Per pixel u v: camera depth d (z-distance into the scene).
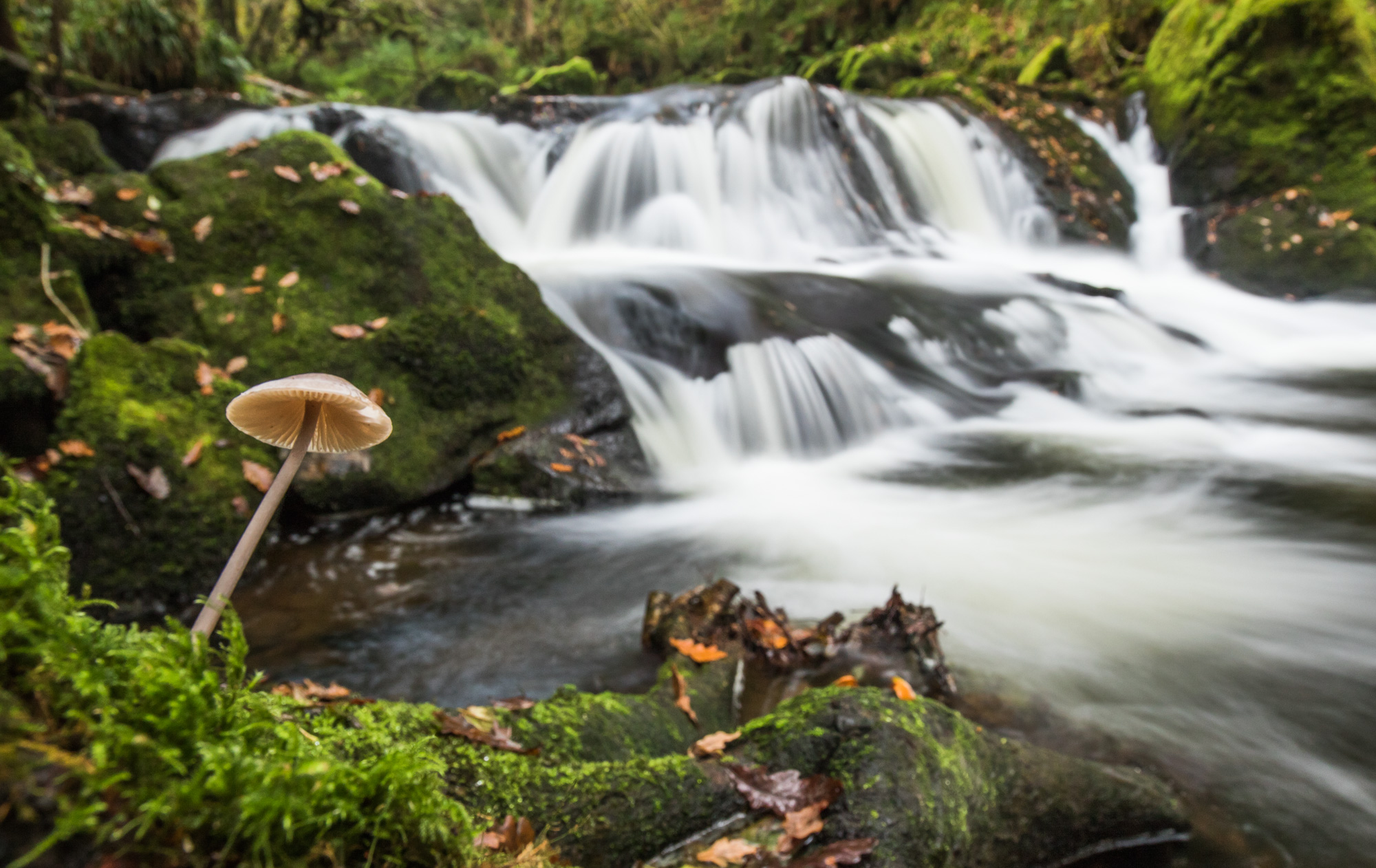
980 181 15.05
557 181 13.11
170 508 4.75
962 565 5.39
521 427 6.64
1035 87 17.61
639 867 2.28
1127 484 6.91
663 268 9.87
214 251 6.65
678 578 5.15
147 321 6.29
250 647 4.17
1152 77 17.17
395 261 6.96
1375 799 3.12
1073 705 3.74
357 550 5.46
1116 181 15.86
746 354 7.88
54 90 11.77
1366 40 14.99
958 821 2.46
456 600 4.79
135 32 13.58
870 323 9.22
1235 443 7.93
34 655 0.98
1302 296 13.70
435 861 1.25
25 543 1.08
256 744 1.18
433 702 3.68
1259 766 3.31
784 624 4.23
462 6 30.70
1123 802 2.84
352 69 27.53
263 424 1.39
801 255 12.80
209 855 0.97
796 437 7.65
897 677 3.79
